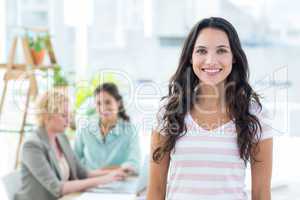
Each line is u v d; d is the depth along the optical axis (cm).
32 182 216
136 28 470
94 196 205
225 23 137
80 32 425
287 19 523
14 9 428
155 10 481
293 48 529
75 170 240
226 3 498
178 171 137
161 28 483
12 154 335
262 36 523
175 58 481
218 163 133
